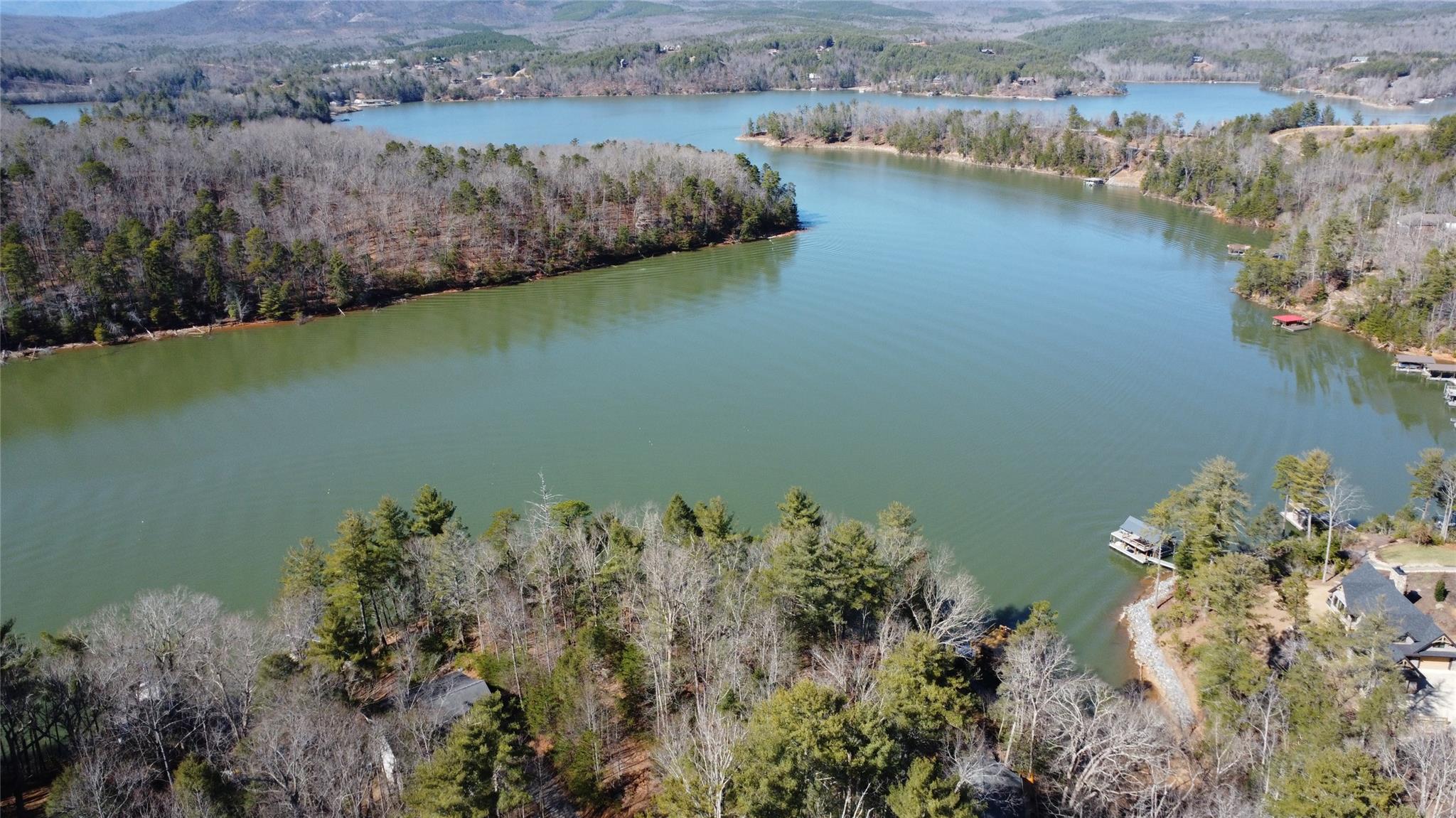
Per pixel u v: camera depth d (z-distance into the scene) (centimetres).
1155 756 5962
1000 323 17225
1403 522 9444
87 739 5803
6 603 9225
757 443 12519
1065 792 5791
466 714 5656
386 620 8025
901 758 5222
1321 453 9400
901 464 11906
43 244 17288
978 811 4922
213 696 6219
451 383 14888
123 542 10350
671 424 13175
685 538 8294
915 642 6181
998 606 9025
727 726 5566
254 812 5069
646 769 6178
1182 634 8256
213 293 17475
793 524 8481
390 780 5581
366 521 8481
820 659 6812
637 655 6938
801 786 4747
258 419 13625
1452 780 5438
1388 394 14088
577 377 15000
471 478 11700
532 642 7394
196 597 7906
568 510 9081
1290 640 7794
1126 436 12738
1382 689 6134
